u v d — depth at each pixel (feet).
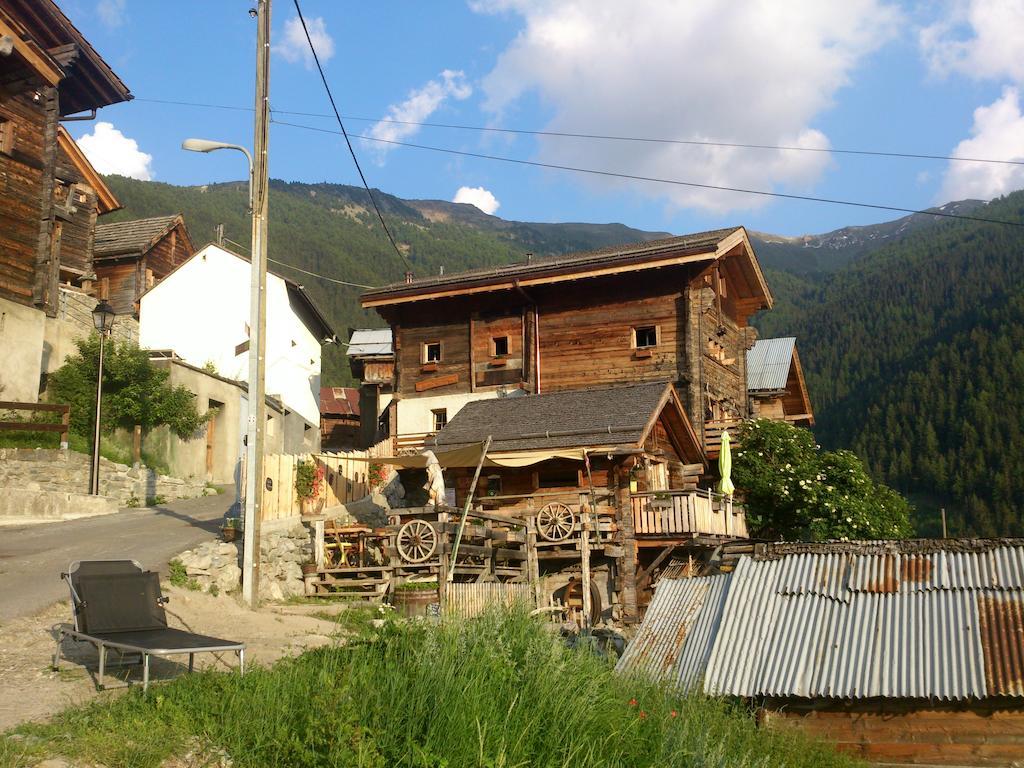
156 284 131.64
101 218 258.98
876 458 290.76
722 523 82.07
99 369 79.46
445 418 114.01
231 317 132.26
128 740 25.72
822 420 344.69
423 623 35.14
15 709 28.50
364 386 155.63
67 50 97.76
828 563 41.65
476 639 32.81
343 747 26.00
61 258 112.16
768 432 100.27
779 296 595.88
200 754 25.77
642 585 76.79
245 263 134.00
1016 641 35.47
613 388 86.84
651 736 31.89
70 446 85.97
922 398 300.40
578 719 30.42
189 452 101.81
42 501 71.87
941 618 37.22
